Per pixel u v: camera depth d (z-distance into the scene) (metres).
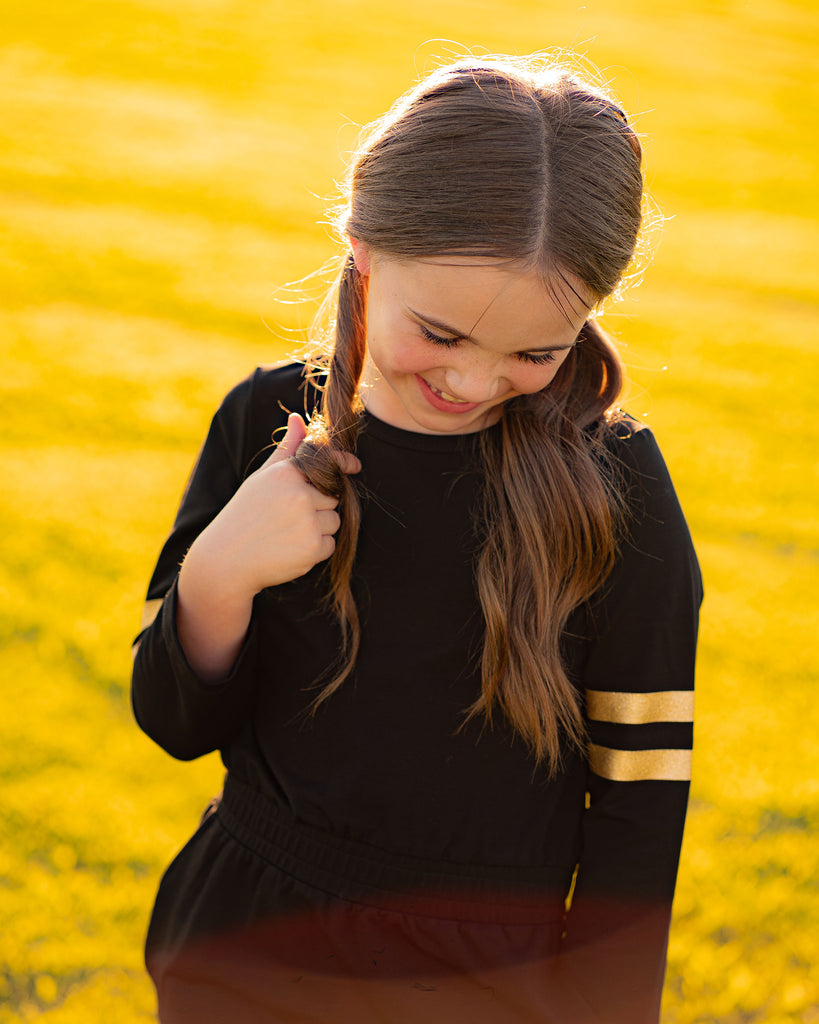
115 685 4.03
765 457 7.78
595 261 1.11
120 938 2.84
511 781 1.33
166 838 3.26
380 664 1.35
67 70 19.91
